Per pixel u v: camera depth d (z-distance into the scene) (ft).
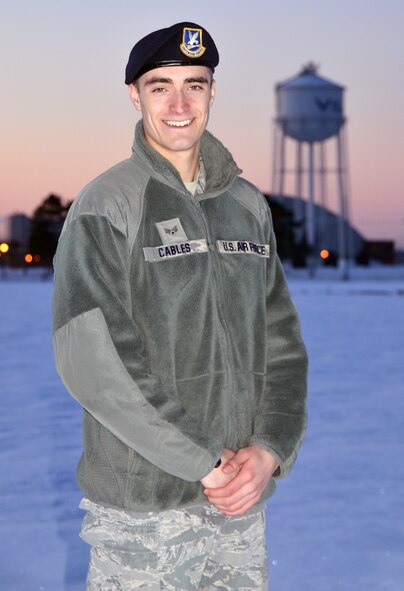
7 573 11.05
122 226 6.79
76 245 6.61
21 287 132.05
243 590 7.32
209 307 7.01
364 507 13.82
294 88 231.71
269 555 11.57
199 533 6.88
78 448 18.75
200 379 6.92
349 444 18.93
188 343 6.89
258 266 7.48
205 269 7.02
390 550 11.75
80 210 6.75
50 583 10.75
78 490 15.19
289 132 234.99
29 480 15.84
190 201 7.10
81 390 6.50
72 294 6.50
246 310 7.32
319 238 288.92
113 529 6.80
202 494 6.85
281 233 241.14
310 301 88.28
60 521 13.29
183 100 6.97
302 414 7.40
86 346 6.40
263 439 7.07
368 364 35.47
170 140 7.06
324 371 33.09
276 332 7.70
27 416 22.77
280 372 7.57
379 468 16.57
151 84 6.99
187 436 6.45
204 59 6.99
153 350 6.82
